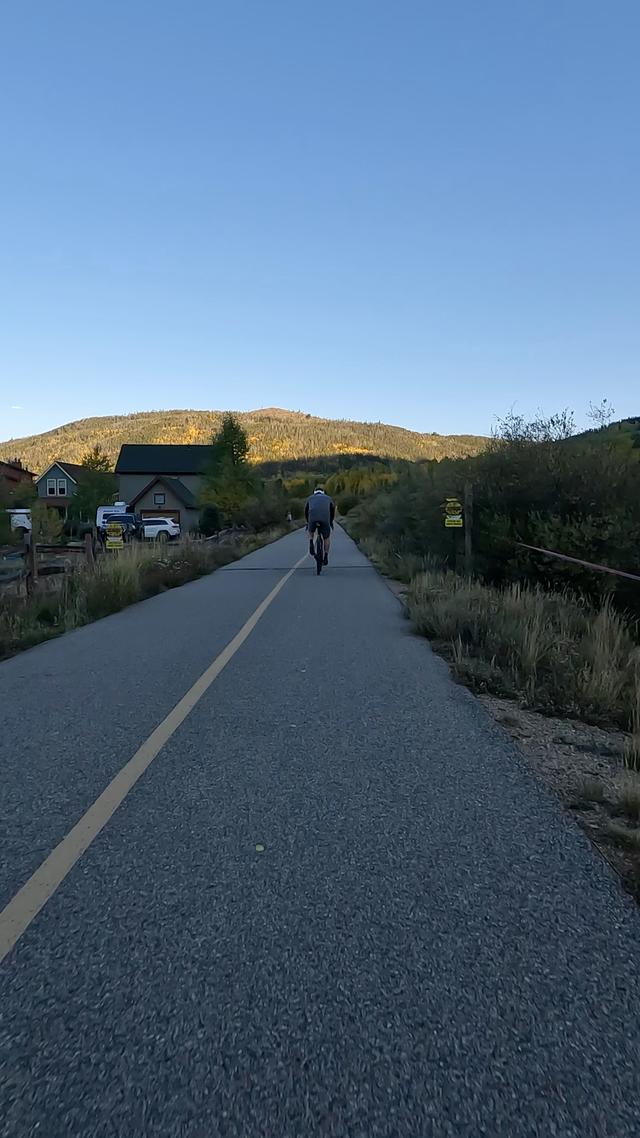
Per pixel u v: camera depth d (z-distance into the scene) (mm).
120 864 3873
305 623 11914
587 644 8359
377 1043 2535
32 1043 2547
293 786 4957
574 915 3350
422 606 11547
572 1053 2484
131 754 5648
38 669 8820
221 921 3311
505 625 9391
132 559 18219
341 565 24281
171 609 14125
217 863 3871
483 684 7594
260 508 60625
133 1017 2676
